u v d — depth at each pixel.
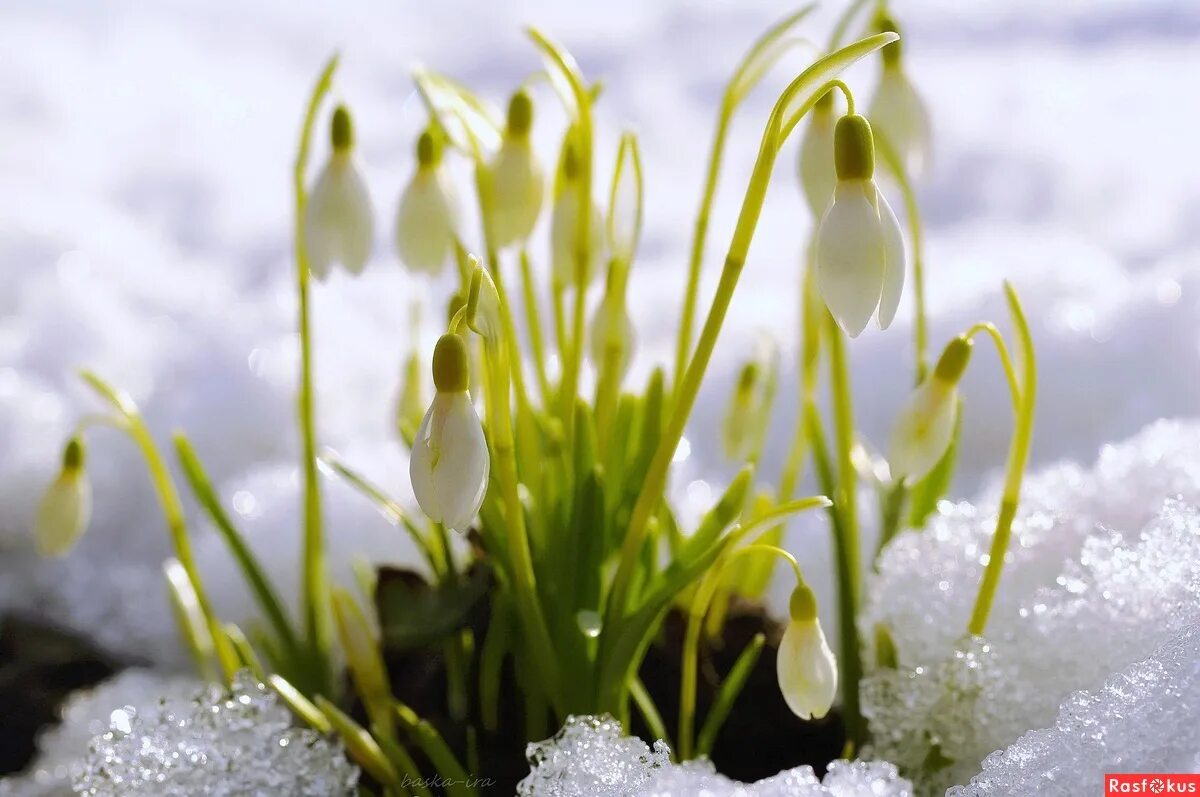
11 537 0.63
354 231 0.49
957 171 1.24
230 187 1.33
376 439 0.69
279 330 0.78
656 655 0.52
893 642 0.50
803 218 1.19
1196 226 1.05
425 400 0.54
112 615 0.60
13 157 1.36
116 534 0.63
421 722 0.49
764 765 0.51
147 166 1.38
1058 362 0.67
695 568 0.47
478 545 0.52
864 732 0.50
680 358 0.50
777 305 0.91
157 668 0.59
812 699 0.46
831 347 0.51
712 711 0.50
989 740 0.49
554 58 0.49
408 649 0.51
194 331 0.79
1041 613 0.49
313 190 0.49
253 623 0.53
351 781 0.49
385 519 0.59
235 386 0.69
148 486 0.64
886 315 0.45
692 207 1.22
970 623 0.49
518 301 0.83
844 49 0.44
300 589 0.58
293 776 0.48
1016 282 0.72
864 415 0.68
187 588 0.54
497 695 0.50
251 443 0.67
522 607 0.48
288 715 0.49
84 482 0.52
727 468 0.65
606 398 0.51
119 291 0.89
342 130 0.49
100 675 0.58
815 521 0.58
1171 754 0.44
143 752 0.48
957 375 0.47
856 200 0.44
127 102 1.58
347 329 0.79
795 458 0.55
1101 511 0.51
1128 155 1.24
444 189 0.49
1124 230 1.07
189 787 0.48
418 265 0.50
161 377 0.73
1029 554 0.50
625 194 0.51
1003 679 0.48
